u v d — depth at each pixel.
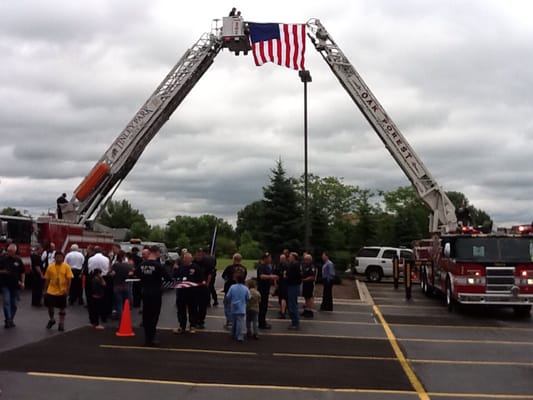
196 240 99.06
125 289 15.58
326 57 25.20
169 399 8.02
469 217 24.30
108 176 25.78
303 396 8.34
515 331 15.53
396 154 24.80
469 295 18.39
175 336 13.44
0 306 17.89
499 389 9.02
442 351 12.30
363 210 54.56
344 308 20.31
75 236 24.94
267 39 24.58
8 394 8.05
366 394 8.53
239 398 8.16
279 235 37.78
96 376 9.25
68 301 19.69
